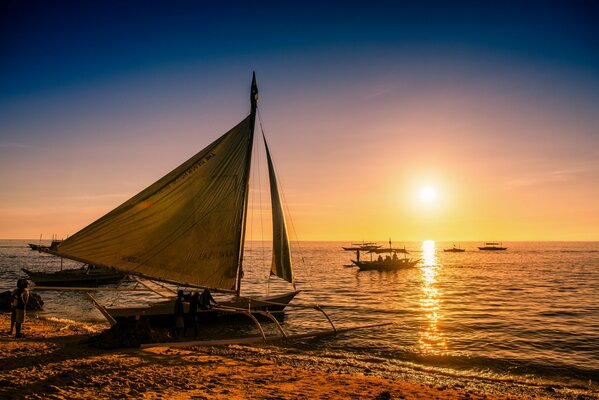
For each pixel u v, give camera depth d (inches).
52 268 3609.7
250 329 1038.4
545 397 580.4
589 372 737.6
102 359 599.2
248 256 6747.1
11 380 477.7
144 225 738.2
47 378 491.5
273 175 922.7
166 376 529.0
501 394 583.2
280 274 920.3
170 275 756.6
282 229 925.2
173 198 757.9
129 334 707.4
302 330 1067.9
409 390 534.9
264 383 526.3
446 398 507.8
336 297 1909.4
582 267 4402.1
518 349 907.4
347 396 486.6
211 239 791.7
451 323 1223.5
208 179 788.6
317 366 682.8
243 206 821.9
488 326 1181.1
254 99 850.1
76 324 980.6
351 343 917.2
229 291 813.9
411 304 1660.9
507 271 3836.1
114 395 439.5
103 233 711.7
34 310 1336.1
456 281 2829.7
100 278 2134.6
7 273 3083.2
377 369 698.8
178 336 789.2
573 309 1542.8
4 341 701.3
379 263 3676.2
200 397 448.5
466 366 764.0
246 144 829.8
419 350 876.0
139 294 1828.2
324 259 6633.9
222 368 593.9
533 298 1887.3
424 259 6432.1
